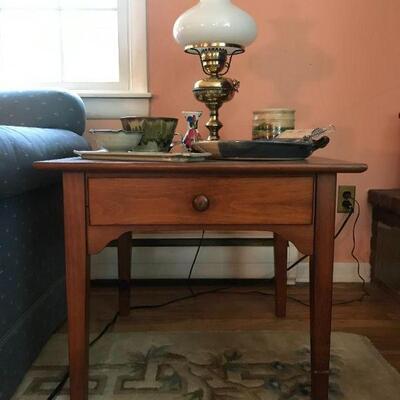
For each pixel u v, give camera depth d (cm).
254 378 96
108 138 87
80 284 80
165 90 153
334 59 152
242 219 79
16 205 91
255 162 81
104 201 78
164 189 78
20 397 89
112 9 157
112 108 153
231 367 101
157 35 151
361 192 158
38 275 106
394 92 154
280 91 153
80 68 160
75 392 83
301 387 93
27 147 87
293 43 151
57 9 157
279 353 108
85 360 83
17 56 158
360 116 155
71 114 126
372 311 136
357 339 115
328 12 150
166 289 157
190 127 106
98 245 79
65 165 75
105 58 159
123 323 127
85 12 157
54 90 128
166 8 150
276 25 150
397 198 136
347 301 144
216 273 161
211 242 160
